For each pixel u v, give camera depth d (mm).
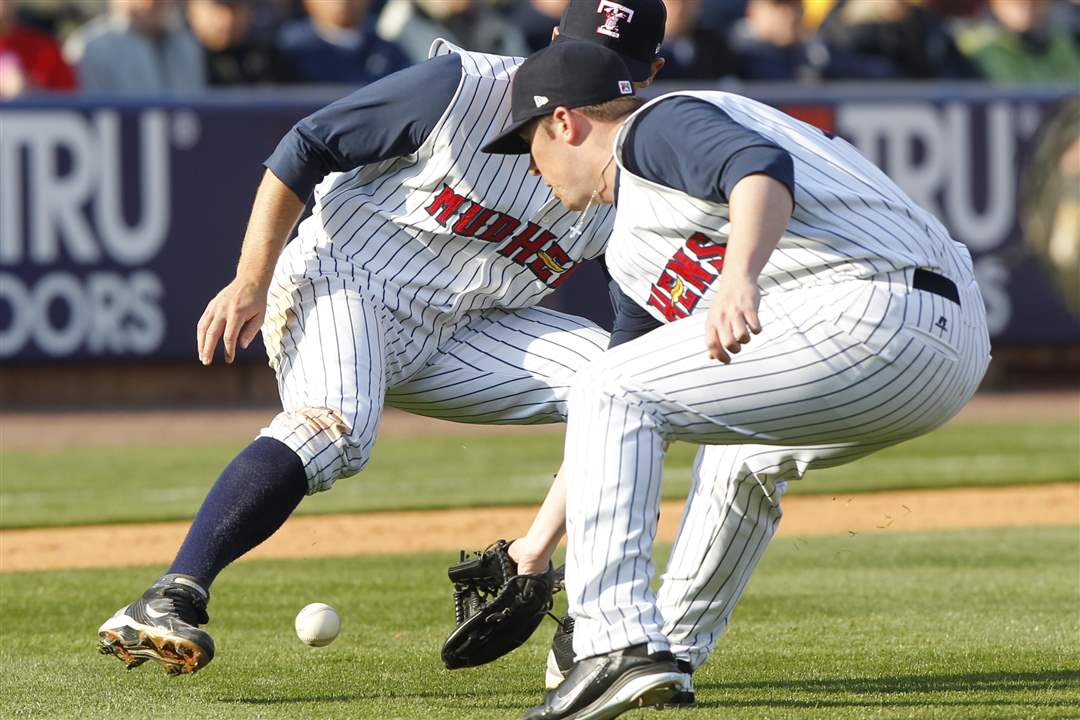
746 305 9102
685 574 11922
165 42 40938
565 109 10492
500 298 13562
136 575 19578
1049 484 27766
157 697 12414
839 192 10250
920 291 10297
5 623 16172
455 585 13102
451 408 13734
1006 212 41719
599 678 10117
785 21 43438
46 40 41562
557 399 13406
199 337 12172
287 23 45281
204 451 32906
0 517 24422
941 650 14227
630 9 12203
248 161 39625
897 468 30047
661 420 10406
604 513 10227
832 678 12953
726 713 11508
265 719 11492
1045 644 14469
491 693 12586
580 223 13273
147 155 39344
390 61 42031
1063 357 44000
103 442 34750
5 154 38812
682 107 9922
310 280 12828
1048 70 45531
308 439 11969
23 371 40750
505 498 26422
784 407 10297
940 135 41375
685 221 10227
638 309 11969
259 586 18641
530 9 45094
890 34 44062
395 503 25984
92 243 39281
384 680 13156
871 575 19156
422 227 13070
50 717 11633
